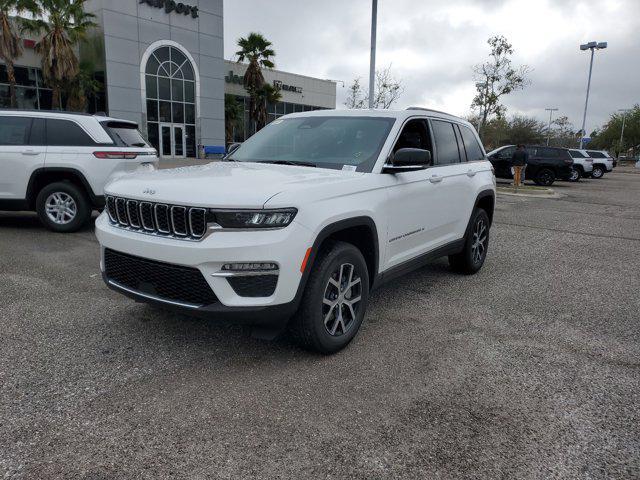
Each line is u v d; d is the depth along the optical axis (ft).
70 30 80.33
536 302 16.21
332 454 7.95
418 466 7.73
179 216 9.87
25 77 87.76
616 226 34.60
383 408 9.34
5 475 7.21
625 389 10.38
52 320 13.05
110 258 11.40
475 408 9.46
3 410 8.86
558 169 72.64
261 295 9.75
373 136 13.50
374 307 15.19
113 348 11.50
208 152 108.47
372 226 11.96
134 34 94.63
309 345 10.98
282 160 13.62
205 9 104.99
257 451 7.96
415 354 11.77
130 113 96.48
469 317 14.53
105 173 23.53
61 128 23.58
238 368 10.71
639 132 233.14
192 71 105.50
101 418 8.72
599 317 14.92
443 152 16.24
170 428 8.49
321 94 155.74
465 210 17.35
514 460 7.95
